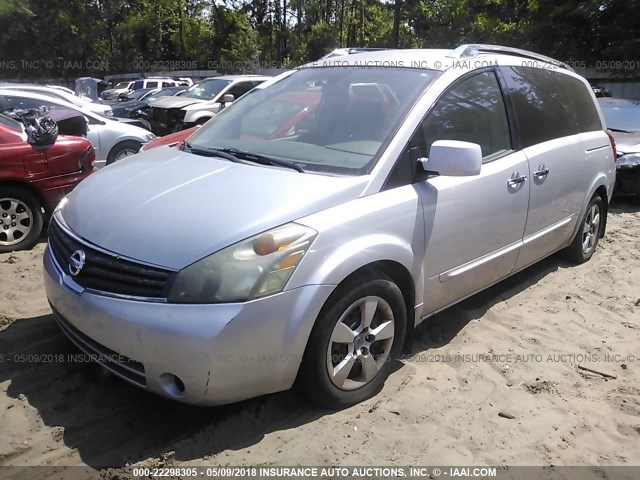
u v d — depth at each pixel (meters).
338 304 2.94
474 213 3.74
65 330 3.15
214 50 52.47
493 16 32.19
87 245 2.95
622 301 4.85
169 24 52.28
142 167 3.58
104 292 2.80
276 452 2.79
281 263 2.73
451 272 3.68
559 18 26.64
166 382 2.72
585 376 3.64
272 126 3.89
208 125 4.25
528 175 4.23
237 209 2.87
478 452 2.89
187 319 2.60
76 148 5.83
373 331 3.19
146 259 2.73
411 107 3.53
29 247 5.62
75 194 3.54
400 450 2.86
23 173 5.45
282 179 3.13
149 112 13.73
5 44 39.50
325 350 2.94
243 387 2.75
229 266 2.67
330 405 3.11
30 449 2.77
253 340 2.68
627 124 9.47
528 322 4.35
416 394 3.33
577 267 5.59
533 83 4.56
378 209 3.12
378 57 4.22
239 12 53.78
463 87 3.86
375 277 3.10
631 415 3.26
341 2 57.09
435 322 4.27
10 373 3.38
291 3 56.59
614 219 7.91
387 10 54.16
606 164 5.54
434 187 3.47
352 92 3.82
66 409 3.08
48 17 40.41
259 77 14.91
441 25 35.12
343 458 2.78
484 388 3.44
